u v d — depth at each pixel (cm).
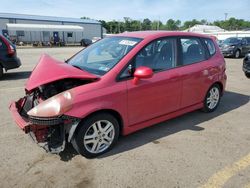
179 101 445
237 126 468
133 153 364
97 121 341
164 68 413
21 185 293
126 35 434
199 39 491
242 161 348
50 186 292
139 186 294
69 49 3017
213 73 504
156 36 409
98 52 416
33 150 367
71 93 316
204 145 392
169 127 456
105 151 361
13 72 1021
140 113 386
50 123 302
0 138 402
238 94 703
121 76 356
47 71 345
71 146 377
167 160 348
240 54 1842
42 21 5597
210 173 320
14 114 352
